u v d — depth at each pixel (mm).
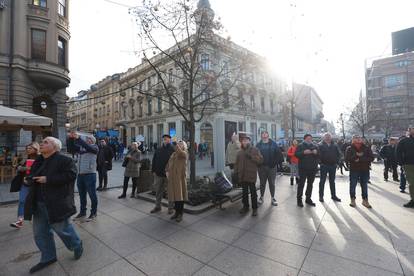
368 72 53156
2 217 5234
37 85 17062
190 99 7414
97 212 5598
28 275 2957
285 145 20047
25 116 8406
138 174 7219
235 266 3098
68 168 3074
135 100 35781
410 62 46000
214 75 7762
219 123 8820
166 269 3051
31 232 4387
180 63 7328
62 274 2959
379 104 48438
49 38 17062
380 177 10734
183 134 28312
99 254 3473
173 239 3977
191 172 7160
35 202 3096
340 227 4410
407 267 3010
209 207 5719
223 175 6090
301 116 57531
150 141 33719
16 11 15867
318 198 6750
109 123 43094
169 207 5406
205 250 3562
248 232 4242
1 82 15125
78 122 58188
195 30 7395
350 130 51188
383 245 3625
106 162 8453
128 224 4742
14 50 15609
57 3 17844
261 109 33781
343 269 2982
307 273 2912
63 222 3135
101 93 45969
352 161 5871
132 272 2990
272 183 6176
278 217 5059
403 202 6172
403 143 5816
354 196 5875
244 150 5422
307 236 4016
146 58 7582
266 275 2881
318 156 6035
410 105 45312
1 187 8367
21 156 10211
